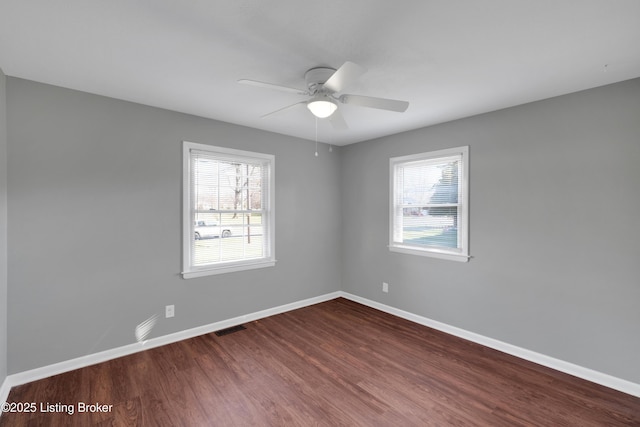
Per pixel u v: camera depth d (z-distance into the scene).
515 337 2.84
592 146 2.41
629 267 2.26
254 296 3.70
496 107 2.88
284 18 1.57
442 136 3.39
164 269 2.99
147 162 2.88
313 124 3.51
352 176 4.48
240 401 2.14
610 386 2.33
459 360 2.74
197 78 2.30
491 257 3.00
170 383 2.35
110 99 2.68
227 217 3.50
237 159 3.55
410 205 3.76
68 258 2.50
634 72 2.16
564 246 2.55
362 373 2.51
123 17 1.56
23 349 2.31
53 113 2.42
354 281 4.47
